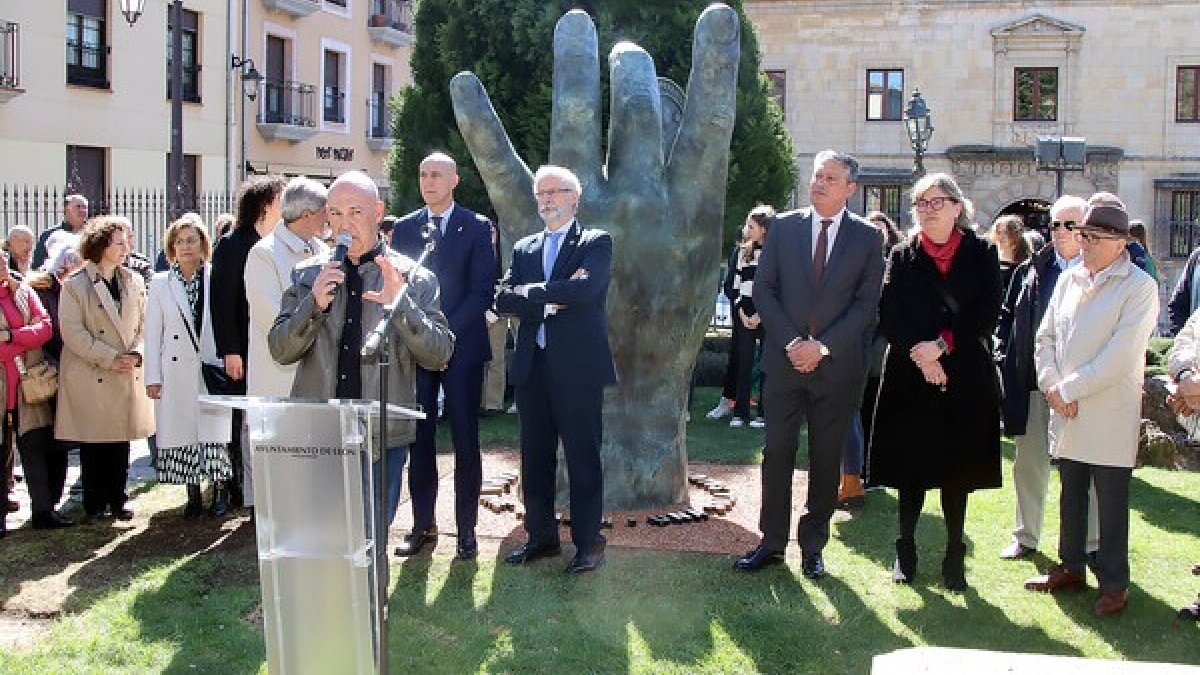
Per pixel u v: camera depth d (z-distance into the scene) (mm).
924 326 5629
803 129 35125
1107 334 5277
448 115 12375
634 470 6953
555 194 5738
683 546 6305
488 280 6172
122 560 6121
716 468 8344
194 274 6953
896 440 5699
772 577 5809
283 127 26859
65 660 4734
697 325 7031
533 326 5758
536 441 5887
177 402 6742
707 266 6984
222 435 6738
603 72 11984
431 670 4664
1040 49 33656
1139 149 33281
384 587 3680
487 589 5594
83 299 6672
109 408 6742
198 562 6012
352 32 30359
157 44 23156
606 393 6961
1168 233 33281
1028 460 6230
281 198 6688
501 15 12016
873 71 34688
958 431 5621
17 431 6762
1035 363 5883
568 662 4734
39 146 20578
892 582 5809
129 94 22516
